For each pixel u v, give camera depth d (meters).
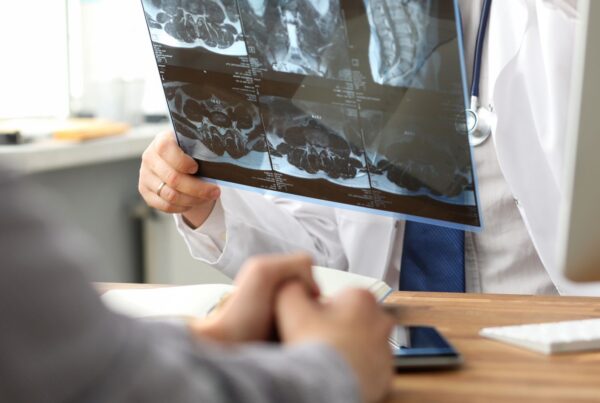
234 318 0.68
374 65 0.98
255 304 0.68
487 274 1.45
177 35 1.13
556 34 1.36
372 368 0.62
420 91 0.97
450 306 0.99
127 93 2.83
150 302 0.98
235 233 1.37
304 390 0.52
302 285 0.68
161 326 0.57
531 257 1.44
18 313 0.42
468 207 1.01
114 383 0.45
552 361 0.77
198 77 1.14
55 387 0.43
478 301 1.02
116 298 0.99
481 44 1.41
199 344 0.55
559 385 0.71
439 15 0.92
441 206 1.02
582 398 0.68
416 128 0.99
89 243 0.48
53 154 2.28
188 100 1.17
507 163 1.37
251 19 1.05
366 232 1.46
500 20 1.40
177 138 1.24
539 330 0.84
